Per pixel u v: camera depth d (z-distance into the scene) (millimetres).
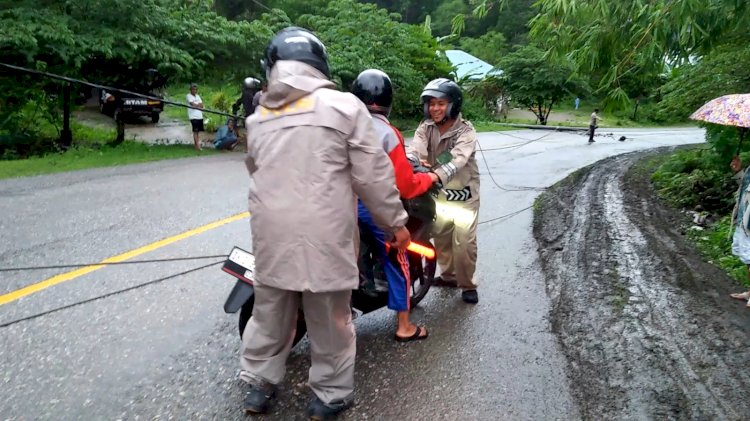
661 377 3680
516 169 13117
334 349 3129
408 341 4172
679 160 11383
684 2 5012
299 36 2992
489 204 8977
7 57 12602
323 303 2977
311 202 2781
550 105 36188
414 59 28359
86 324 4266
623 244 6672
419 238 4121
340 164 2840
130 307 4574
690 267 5836
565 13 5609
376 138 2902
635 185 10891
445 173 4258
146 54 13844
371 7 28062
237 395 3443
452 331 4359
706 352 4012
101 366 3705
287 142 2805
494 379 3672
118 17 13758
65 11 13500
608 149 19047
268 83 2938
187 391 3467
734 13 5449
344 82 20328
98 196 8430
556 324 4508
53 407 3254
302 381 3607
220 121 22297
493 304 4895
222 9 46719
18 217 7094
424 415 3277
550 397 3471
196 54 15195
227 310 3514
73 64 13289
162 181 9852
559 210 8523
